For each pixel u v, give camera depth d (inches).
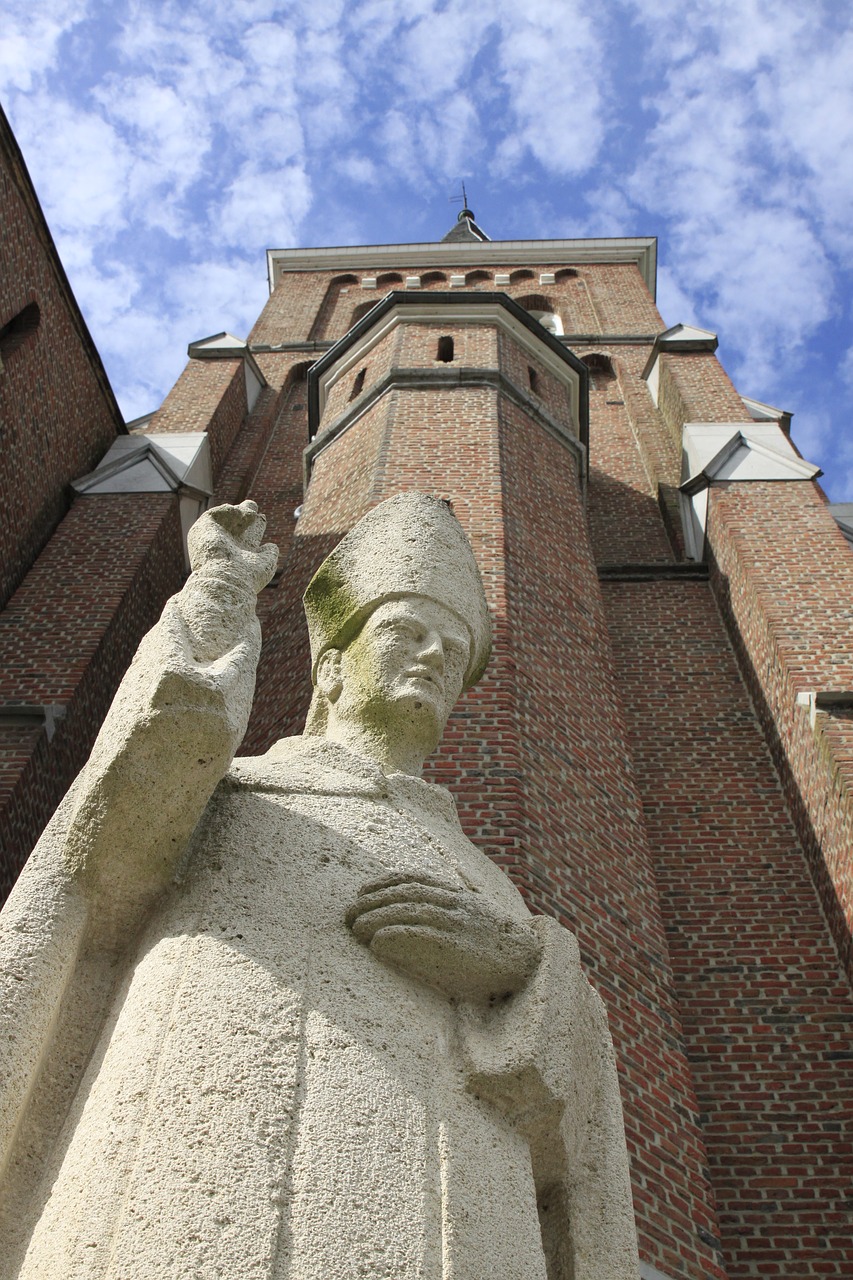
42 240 726.5
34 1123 127.5
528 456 657.0
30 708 534.6
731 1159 410.0
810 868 518.3
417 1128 124.1
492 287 1422.2
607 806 450.9
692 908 506.6
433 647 189.3
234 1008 127.6
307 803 157.0
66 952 135.7
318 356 1243.8
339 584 203.9
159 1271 106.3
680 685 642.8
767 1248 384.5
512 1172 127.6
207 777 139.0
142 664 144.8
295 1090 122.0
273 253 1503.4
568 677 502.0
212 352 1075.3
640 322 1267.2
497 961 140.5
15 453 684.7
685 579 729.6
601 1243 137.4
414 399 700.0
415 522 206.2
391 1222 115.0
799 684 544.1
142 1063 123.5
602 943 390.9
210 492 854.5
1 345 700.7
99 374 813.9
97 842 139.0
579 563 599.5
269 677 533.3
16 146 681.6
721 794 567.8
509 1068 131.6
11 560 671.1
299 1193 114.0
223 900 139.8
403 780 171.3
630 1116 347.6
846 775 475.8
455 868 159.2
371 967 137.5
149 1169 114.0
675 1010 393.7
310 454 746.8
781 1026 455.8
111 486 773.9
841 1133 416.2
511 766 422.0
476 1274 115.2
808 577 619.8
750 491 722.8
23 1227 119.0
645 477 933.2
